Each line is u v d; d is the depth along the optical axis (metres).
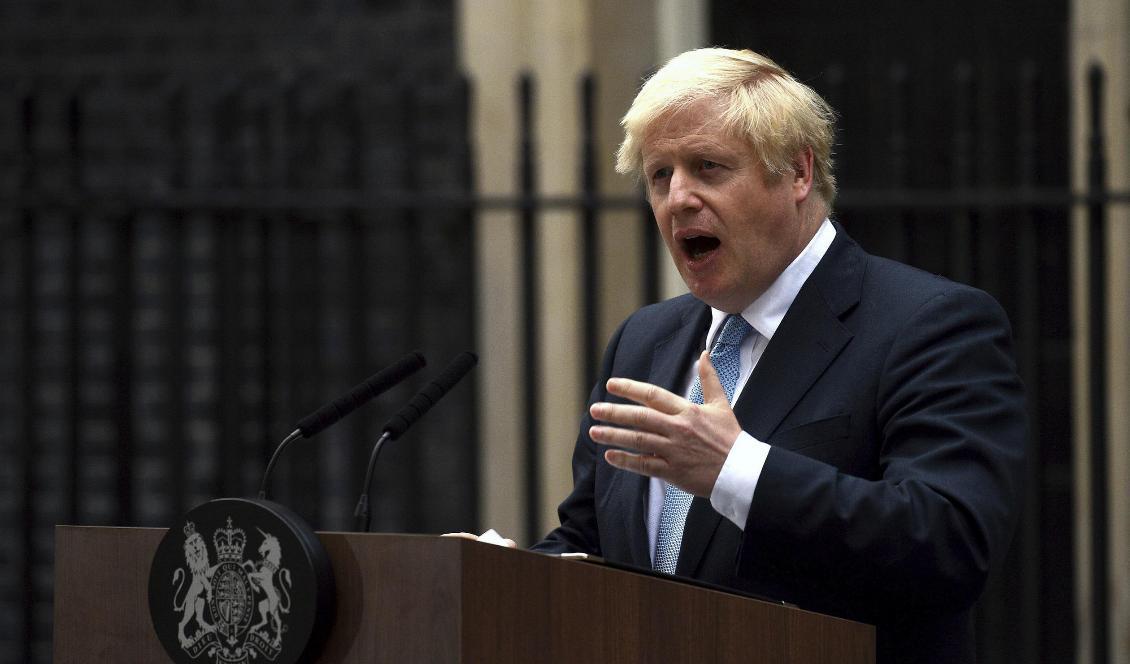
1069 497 18.33
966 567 7.23
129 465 17.11
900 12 20.81
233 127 17.38
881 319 8.18
